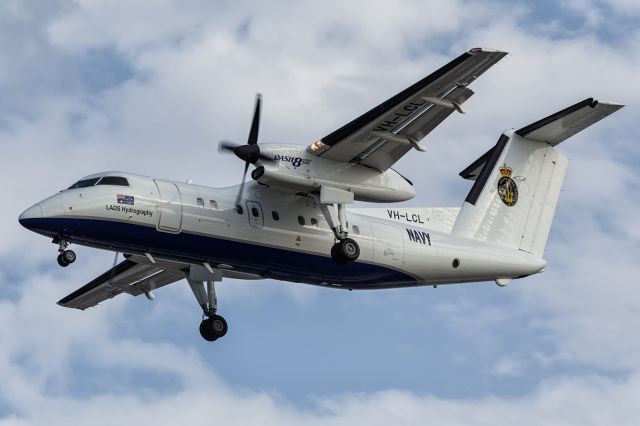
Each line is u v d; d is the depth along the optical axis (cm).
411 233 8138
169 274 8850
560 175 8638
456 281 8375
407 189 7794
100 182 7119
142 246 7219
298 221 7650
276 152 7356
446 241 8231
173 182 7388
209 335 8381
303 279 7956
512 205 8481
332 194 7500
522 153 8538
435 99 7056
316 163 7488
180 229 7225
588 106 7969
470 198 8419
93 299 9256
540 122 8381
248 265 7625
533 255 8494
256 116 7412
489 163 8500
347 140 7356
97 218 6994
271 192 7625
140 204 7106
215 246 7375
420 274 8181
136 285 8969
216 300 8438
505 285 8494
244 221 7444
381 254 7956
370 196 7688
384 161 7656
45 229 6931
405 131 7419
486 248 8338
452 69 6781
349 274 7944
